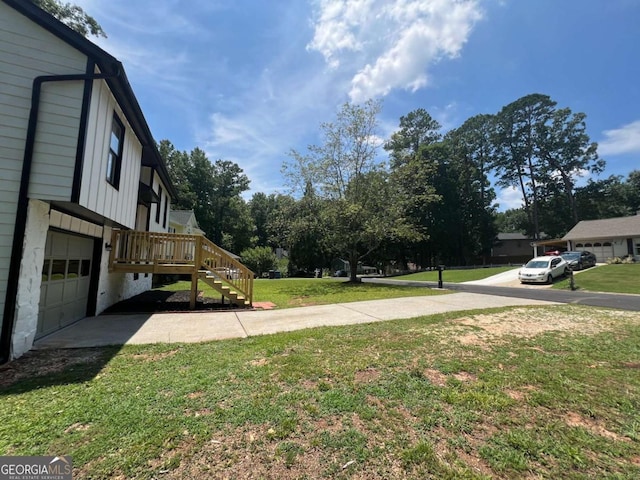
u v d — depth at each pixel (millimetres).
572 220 36250
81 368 3750
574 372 3555
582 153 35156
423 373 3541
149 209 11047
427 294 11195
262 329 5840
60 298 5879
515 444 2232
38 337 5129
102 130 5324
